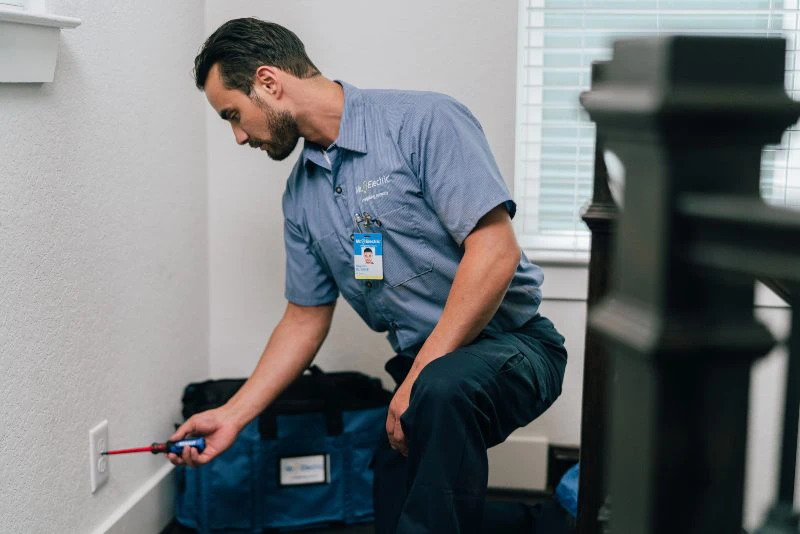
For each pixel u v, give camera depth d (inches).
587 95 15.0
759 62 13.4
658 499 15.1
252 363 95.9
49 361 62.1
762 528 19.7
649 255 14.2
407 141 64.4
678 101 13.2
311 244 71.9
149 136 78.3
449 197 62.8
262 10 90.3
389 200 65.1
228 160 93.0
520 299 68.4
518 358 62.9
